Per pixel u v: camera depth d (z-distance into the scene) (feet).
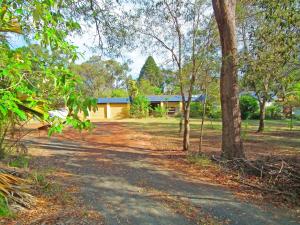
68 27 8.82
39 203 18.79
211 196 22.35
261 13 28.19
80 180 26.35
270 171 25.94
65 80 7.49
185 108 45.09
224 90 34.06
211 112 97.19
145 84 151.74
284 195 22.12
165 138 61.41
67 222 16.38
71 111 7.76
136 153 42.50
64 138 59.52
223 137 34.37
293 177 23.82
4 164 23.22
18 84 6.98
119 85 166.61
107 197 21.70
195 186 25.05
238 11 36.37
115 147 48.62
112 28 32.58
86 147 47.93
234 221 17.62
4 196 11.11
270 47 26.68
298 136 64.03
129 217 17.94
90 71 150.82
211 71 42.39
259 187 24.03
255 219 17.94
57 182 24.98
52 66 7.86
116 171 30.35
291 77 28.66
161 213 18.74
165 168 31.96
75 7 23.61
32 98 7.42
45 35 7.46
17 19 7.68
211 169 30.78
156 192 23.21
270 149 46.80
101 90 159.53
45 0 7.20
